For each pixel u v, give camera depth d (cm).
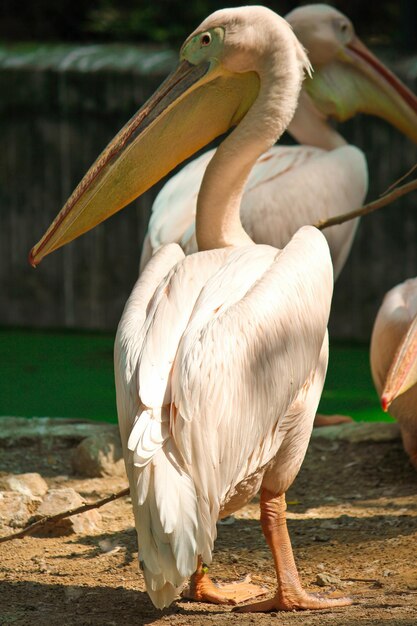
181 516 515
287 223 1032
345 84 1156
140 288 634
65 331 1759
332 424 1070
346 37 1152
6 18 2166
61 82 1720
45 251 702
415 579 657
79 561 716
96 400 1322
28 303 1784
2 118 1756
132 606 625
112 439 938
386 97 1168
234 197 700
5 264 1789
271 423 575
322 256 621
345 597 620
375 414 1222
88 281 1742
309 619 573
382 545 733
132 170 707
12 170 1766
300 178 1044
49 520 650
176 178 1034
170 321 581
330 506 848
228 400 545
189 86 704
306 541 755
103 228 1717
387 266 1605
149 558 513
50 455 971
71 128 1728
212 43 696
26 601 636
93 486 889
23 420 1041
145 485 522
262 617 591
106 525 795
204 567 641
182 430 532
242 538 770
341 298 1638
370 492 882
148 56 1758
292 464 614
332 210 1051
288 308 582
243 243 702
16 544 754
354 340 1638
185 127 714
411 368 639
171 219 978
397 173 1575
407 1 1722
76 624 592
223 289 595
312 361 599
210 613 613
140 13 2095
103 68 1700
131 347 578
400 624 542
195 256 634
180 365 548
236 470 557
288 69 686
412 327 652
